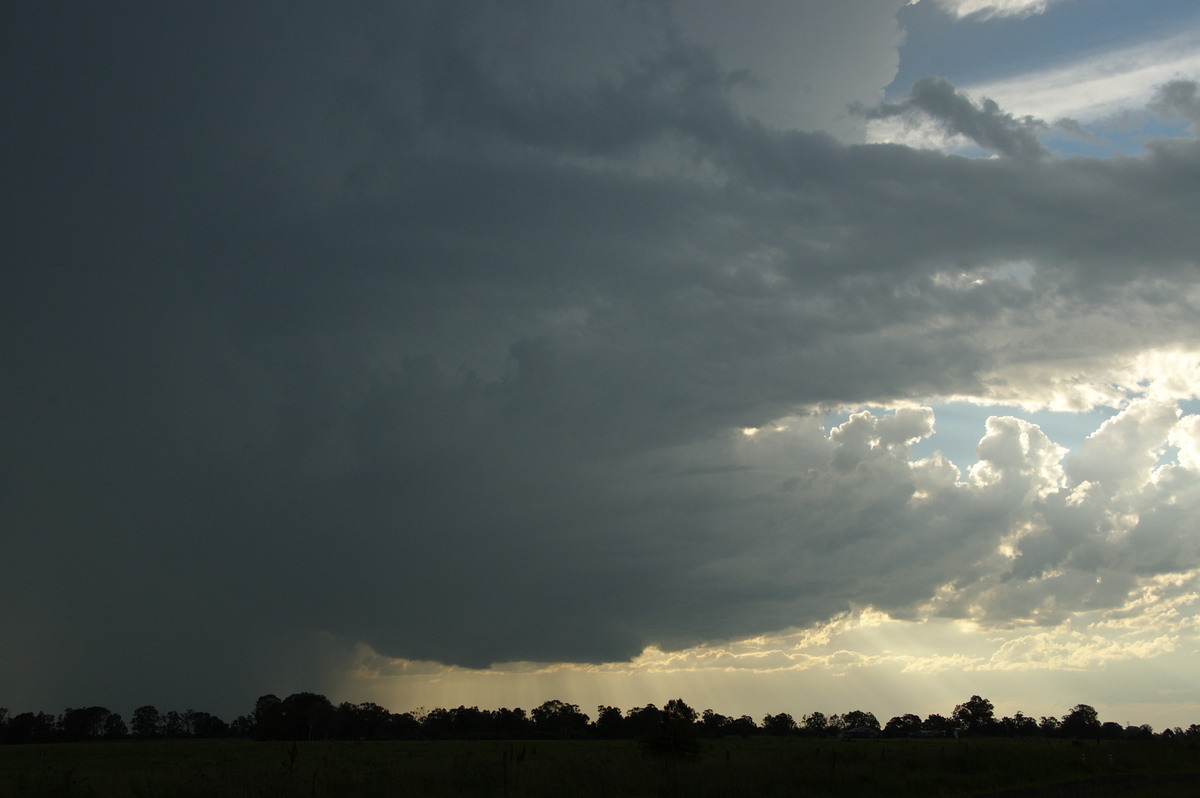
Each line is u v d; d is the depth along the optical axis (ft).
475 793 88.48
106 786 101.55
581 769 102.78
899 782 102.01
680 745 124.67
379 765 110.93
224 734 524.11
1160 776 129.90
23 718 481.05
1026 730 422.41
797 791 95.04
